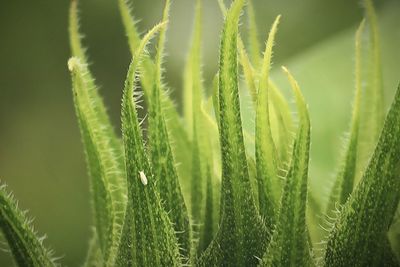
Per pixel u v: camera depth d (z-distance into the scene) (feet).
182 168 0.49
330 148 0.63
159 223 0.42
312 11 0.99
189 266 0.43
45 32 1.22
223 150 0.42
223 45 0.41
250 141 0.46
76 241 1.11
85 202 1.15
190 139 0.49
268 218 0.43
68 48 1.22
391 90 0.67
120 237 0.43
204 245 0.46
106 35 1.17
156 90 0.44
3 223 0.44
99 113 0.48
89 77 0.48
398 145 0.41
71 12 0.48
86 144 0.46
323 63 0.68
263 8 1.01
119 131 0.71
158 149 0.44
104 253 0.46
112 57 1.18
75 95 0.46
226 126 0.42
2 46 1.21
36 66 1.22
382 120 0.49
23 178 1.17
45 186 1.16
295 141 0.41
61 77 1.23
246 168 0.42
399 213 0.44
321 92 0.67
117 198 0.47
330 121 0.66
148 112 0.44
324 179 0.62
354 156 0.46
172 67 0.99
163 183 0.45
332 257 0.43
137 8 1.09
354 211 0.42
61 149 1.19
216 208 0.46
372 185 0.42
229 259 0.43
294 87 0.40
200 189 0.47
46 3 1.21
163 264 0.42
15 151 1.19
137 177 0.42
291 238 0.41
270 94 0.46
